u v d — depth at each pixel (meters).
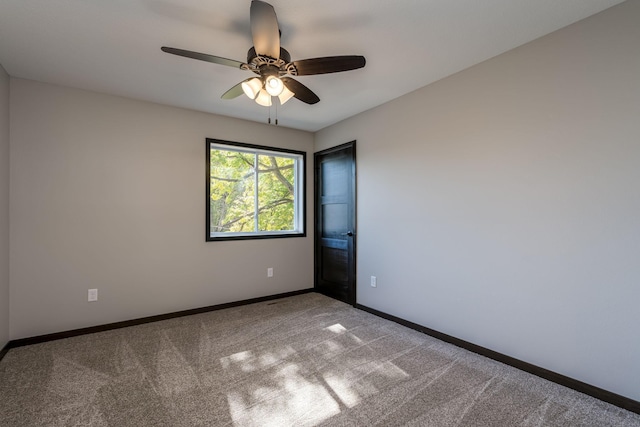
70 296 2.75
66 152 2.74
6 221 2.45
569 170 1.93
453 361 2.29
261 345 2.58
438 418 1.66
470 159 2.46
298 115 3.63
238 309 3.56
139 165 3.08
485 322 2.37
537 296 2.08
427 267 2.81
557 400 1.81
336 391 1.91
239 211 3.83
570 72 1.92
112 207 2.95
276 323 3.10
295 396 1.86
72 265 2.76
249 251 3.80
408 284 3.00
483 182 2.38
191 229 3.38
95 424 1.61
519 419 1.65
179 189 3.30
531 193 2.10
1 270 2.36
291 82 2.09
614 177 1.76
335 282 4.01
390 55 2.26
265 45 1.62
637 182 1.68
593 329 1.84
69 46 2.10
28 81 2.59
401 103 3.05
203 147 3.46
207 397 1.85
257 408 1.75
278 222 4.16
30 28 1.89
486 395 1.86
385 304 3.26
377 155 3.34
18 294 2.54
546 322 2.04
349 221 3.72
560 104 1.96
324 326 3.02
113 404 1.77
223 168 3.71
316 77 2.62
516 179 2.18
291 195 4.30
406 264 3.02
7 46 2.09
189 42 2.06
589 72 1.84
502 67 2.25
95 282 2.86
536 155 2.08
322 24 1.88
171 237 3.25
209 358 2.34
